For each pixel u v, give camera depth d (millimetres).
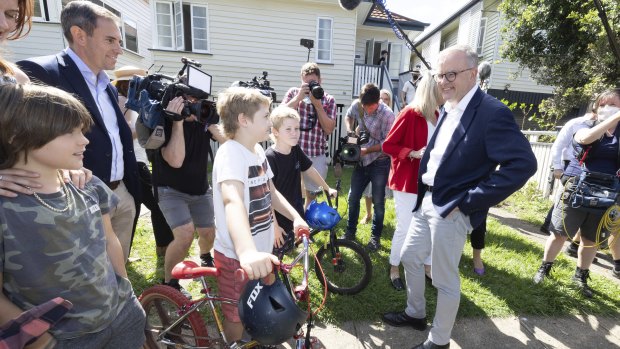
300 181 2697
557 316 2721
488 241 4078
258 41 10734
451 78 1978
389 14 3127
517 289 3010
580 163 3074
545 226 4594
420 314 2443
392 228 4398
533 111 12438
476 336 2455
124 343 1381
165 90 2096
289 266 1498
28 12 1564
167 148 2297
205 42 10617
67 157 1055
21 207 1003
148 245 3645
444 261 2035
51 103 1003
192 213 2787
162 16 10336
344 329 2463
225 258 1740
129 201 2291
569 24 9023
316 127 3729
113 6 9445
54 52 7824
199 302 1799
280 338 1202
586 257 3012
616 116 2594
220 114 1714
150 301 1979
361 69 12633
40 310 822
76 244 1120
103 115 2111
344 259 2994
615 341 2465
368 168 3658
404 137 2801
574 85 9305
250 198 1708
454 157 1990
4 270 1015
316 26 10914
